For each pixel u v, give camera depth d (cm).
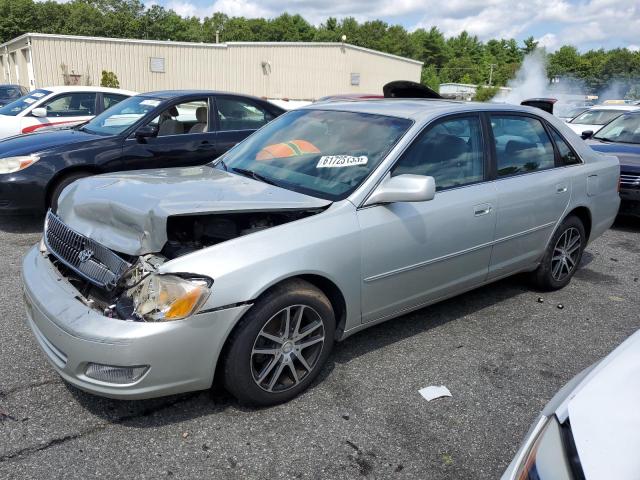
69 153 613
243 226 322
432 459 270
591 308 459
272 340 295
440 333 402
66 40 2558
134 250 278
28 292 303
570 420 174
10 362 339
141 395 265
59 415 291
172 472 255
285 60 3244
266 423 292
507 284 505
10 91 1986
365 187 331
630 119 861
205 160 707
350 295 323
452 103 411
